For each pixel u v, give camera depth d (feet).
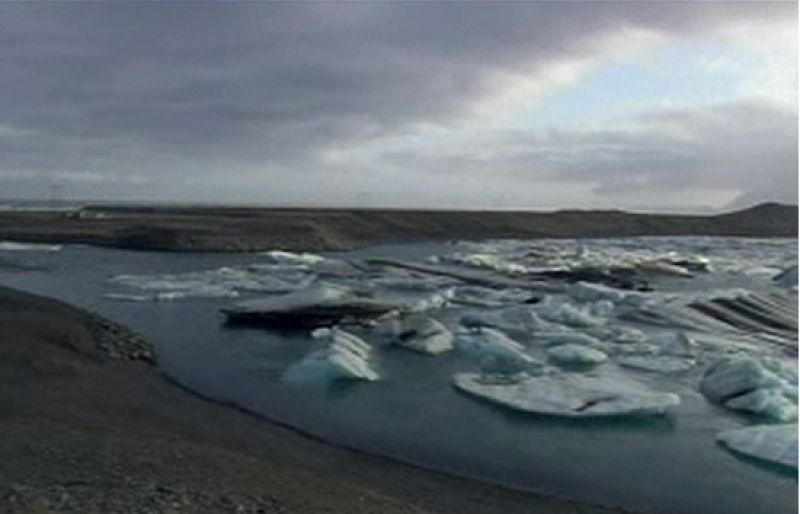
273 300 88.53
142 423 44.83
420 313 90.99
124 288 110.63
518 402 53.36
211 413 49.65
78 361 59.93
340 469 40.55
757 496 39.37
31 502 25.70
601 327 83.35
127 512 25.79
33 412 43.98
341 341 67.82
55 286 112.47
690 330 84.33
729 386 56.54
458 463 42.73
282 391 56.65
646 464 43.37
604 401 53.31
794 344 77.10
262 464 36.55
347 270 138.92
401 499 36.35
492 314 86.38
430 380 60.54
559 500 38.11
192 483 30.25
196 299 101.24
